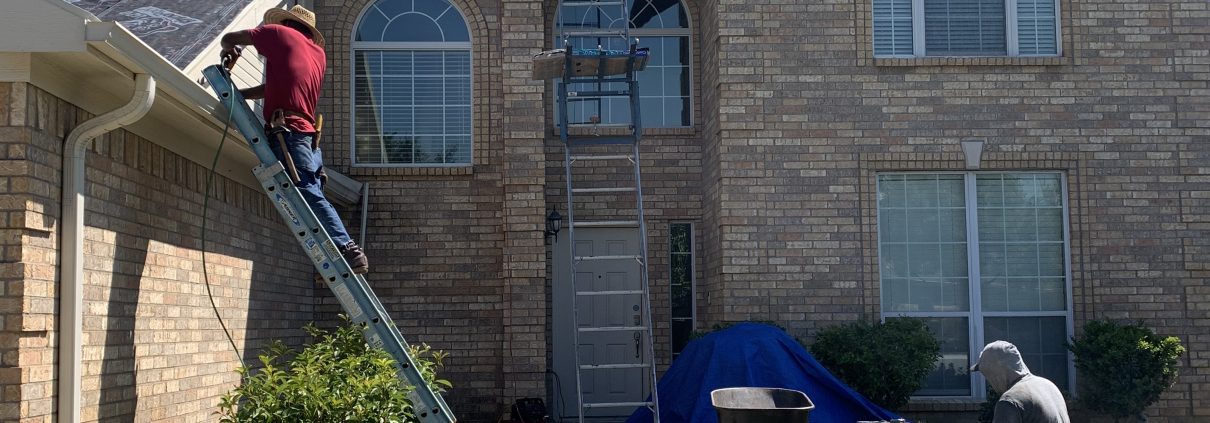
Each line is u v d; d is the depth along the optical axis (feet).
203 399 25.82
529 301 37.11
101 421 20.43
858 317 35.78
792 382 31.07
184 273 24.71
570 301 39.86
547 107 40.29
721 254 36.19
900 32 37.11
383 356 21.86
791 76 36.42
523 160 37.50
